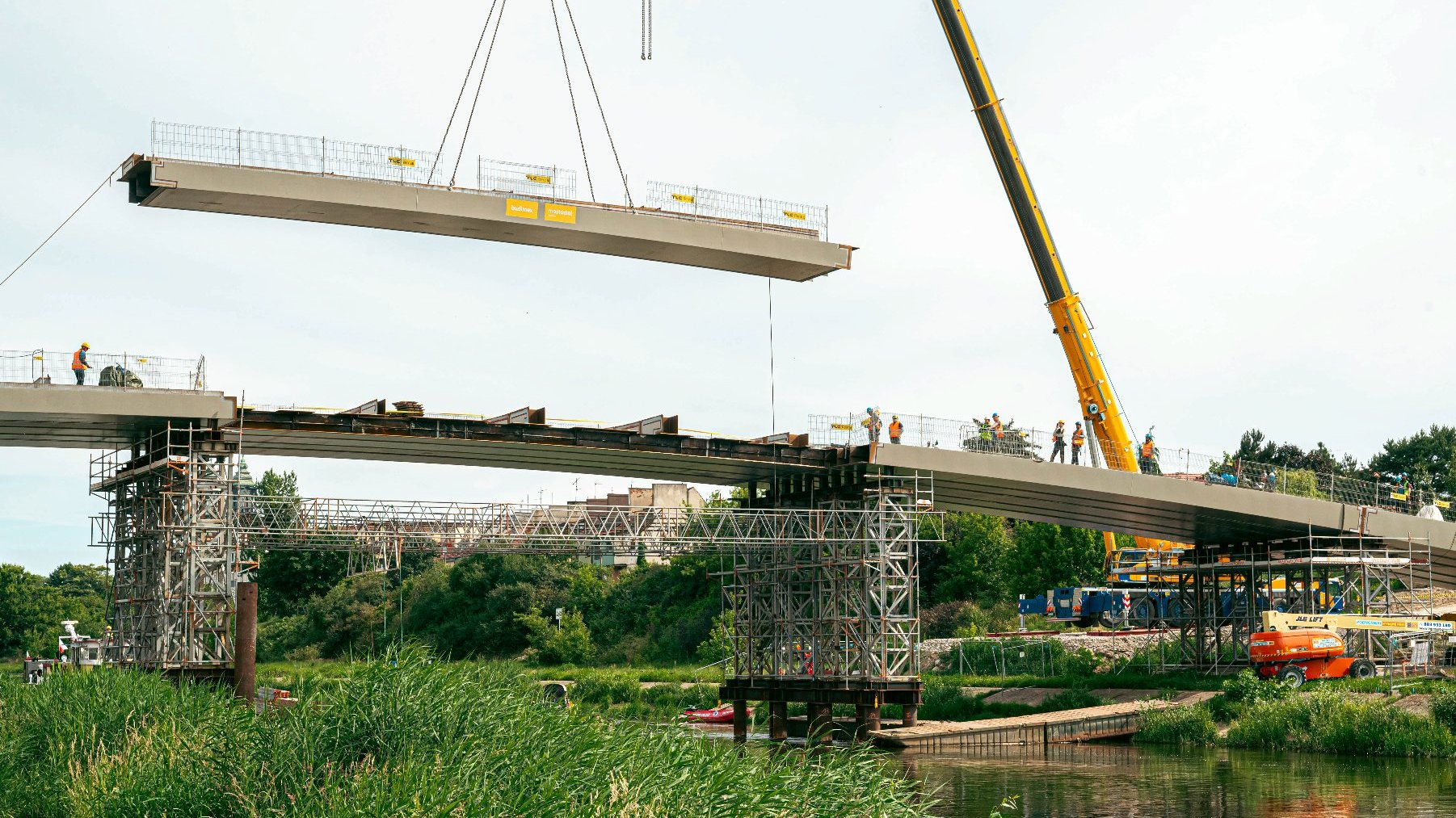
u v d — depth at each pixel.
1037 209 71.62
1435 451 136.38
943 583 110.00
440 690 22.11
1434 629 60.47
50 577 168.62
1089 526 74.62
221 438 46.78
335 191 46.75
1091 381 70.75
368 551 51.91
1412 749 47.69
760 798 19.84
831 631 61.47
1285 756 49.75
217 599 46.62
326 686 22.75
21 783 27.97
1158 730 56.00
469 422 51.09
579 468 60.03
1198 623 72.56
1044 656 79.69
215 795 21.11
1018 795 41.31
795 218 55.19
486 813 17.73
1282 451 143.75
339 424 48.66
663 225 52.06
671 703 75.25
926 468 58.31
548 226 50.12
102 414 44.12
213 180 44.84
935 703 68.19
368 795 18.39
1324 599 69.94
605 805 18.41
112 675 33.50
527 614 119.69
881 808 20.92
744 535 62.38
